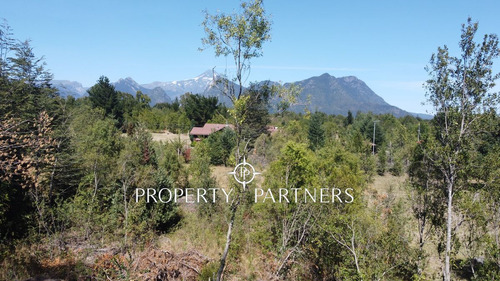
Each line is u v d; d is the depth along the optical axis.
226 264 10.34
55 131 15.44
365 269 8.74
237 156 7.39
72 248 10.82
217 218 14.73
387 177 33.66
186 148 35.31
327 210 11.49
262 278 9.87
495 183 9.32
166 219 15.41
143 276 8.22
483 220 9.64
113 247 11.06
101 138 20.64
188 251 10.57
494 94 8.75
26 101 17.78
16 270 8.83
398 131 42.16
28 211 12.77
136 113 66.31
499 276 8.77
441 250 10.95
